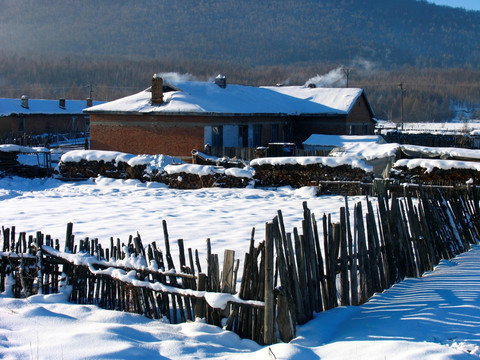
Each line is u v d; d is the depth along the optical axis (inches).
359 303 292.2
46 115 2282.2
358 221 300.5
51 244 320.8
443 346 218.2
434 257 378.6
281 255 246.4
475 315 261.3
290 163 860.0
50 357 211.2
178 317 274.2
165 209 673.6
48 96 5969.5
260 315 245.6
